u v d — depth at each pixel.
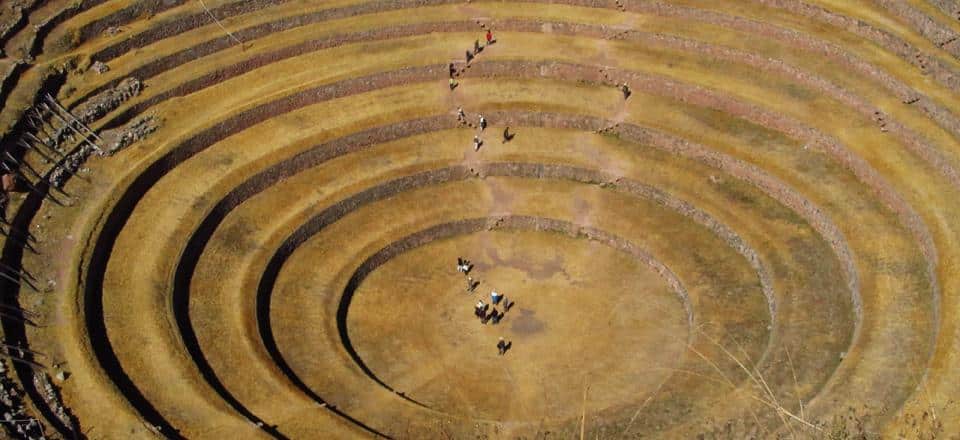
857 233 44.31
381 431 38.22
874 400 35.91
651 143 51.97
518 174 51.75
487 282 47.62
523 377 42.47
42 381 36.75
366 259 47.47
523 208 50.28
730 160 49.66
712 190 49.22
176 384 37.78
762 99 51.50
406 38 56.91
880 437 34.09
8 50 50.50
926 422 34.16
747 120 51.56
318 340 43.12
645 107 53.06
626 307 45.88
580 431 38.00
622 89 54.09
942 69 49.12
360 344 44.41
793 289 43.47
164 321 40.53
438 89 54.34
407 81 54.59
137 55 52.72
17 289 40.94
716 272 46.16
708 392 39.59
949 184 45.09
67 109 49.19
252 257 45.62
